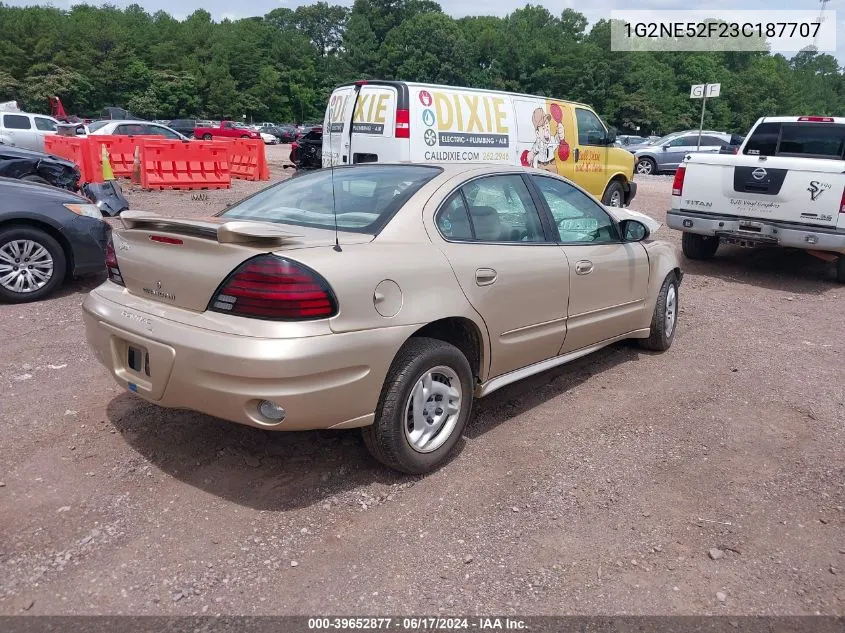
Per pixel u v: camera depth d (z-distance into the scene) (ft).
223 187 55.11
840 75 455.63
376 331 10.59
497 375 13.46
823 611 8.93
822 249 26.86
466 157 34.65
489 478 12.03
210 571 9.38
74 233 22.13
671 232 40.22
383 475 11.96
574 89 280.51
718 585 9.39
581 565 9.75
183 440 12.87
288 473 11.90
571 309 14.88
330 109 35.81
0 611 8.51
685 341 20.39
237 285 9.99
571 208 15.64
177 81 279.28
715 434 14.02
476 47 303.89
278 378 9.68
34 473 11.62
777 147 30.73
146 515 10.58
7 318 20.06
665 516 11.01
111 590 8.96
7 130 70.13
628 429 14.14
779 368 18.17
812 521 10.97
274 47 319.88
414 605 8.87
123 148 57.82
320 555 9.80
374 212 12.04
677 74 322.75
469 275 12.22
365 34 317.63
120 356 11.53
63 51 260.01
